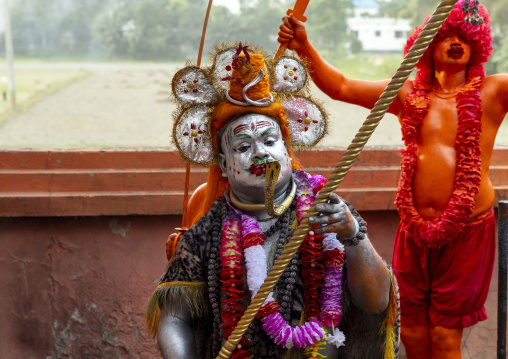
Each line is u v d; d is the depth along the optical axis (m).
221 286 2.53
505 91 3.62
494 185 4.69
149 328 2.68
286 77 2.69
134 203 4.38
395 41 23.00
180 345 2.51
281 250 2.52
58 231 4.44
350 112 18.36
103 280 4.47
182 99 2.64
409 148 3.67
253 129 2.50
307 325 2.43
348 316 2.66
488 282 3.79
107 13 41.00
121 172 4.47
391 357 2.54
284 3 27.14
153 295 2.59
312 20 23.83
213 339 2.54
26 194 4.35
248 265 2.47
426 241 3.58
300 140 2.74
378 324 2.59
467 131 3.55
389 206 4.52
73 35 41.28
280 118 2.56
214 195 2.77
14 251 4.41
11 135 17.48
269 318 2.42
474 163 3.55
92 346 4.46
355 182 4.58
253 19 26.62
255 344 2.51
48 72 32.59
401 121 3.86
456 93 3.66
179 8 39.59
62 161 4.55
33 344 4.45
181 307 2.59
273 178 2.32
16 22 40.53
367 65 22.48
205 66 2.73
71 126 18.77
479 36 3.57
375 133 15.67
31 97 24.36
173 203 4.40
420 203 3.66
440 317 3.72
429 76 3.75
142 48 39.66
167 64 37.47
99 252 4.47
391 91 2.29
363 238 2.43
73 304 4.46
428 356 3.88
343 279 2.56
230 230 2.55
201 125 2.66
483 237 3.68
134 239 4.49
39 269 4.43
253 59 2.51
